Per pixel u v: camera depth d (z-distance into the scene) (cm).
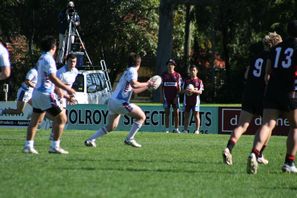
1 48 3011
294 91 2572
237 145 4019
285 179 2484
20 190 2067
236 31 13462
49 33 13000
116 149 3478
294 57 2547
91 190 2097
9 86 11638
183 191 2141
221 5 12262
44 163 2717
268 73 2669
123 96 3559
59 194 2009
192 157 3141
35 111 3134
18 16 12838
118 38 13350
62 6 12769
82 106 5884
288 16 11906
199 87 5550
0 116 6112
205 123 5741
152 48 13675
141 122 3634
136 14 13562
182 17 15412
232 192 2162
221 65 15150
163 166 2742
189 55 14050
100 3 13062
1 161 2764
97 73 6919
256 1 12119
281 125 5506
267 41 2878
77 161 2825
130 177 2394
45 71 3042
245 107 2905
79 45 7988
